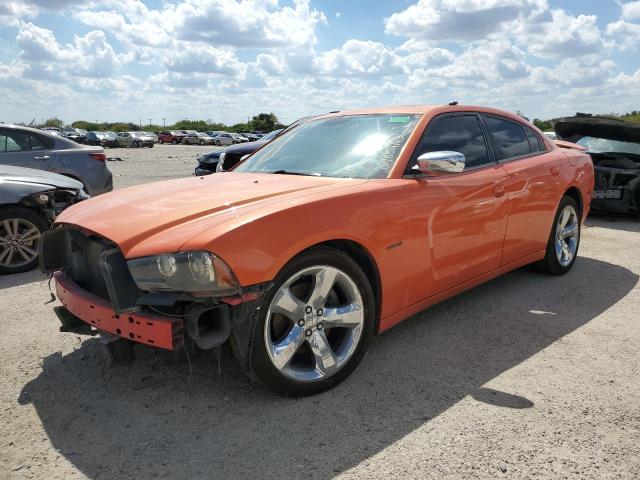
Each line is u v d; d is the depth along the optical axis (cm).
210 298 242
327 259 275
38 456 231
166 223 260
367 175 332
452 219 349
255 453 231
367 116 395
